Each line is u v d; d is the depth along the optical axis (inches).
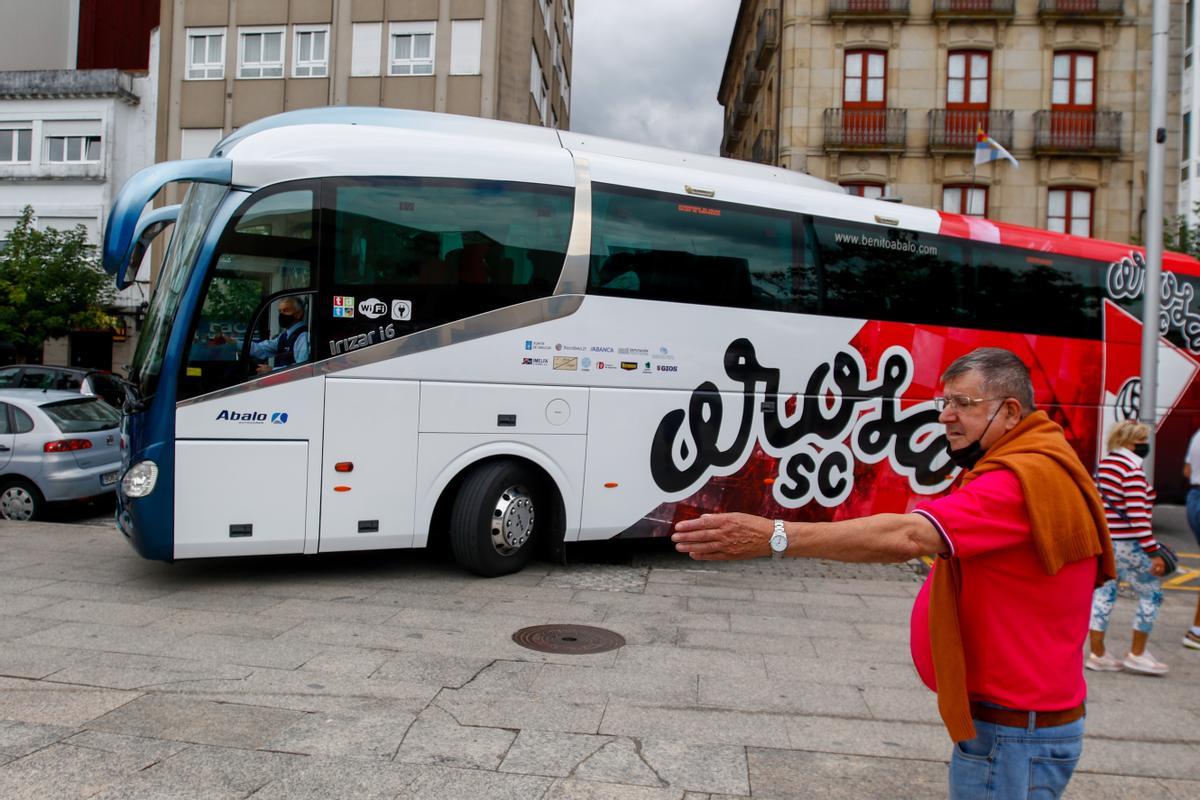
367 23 1136.8
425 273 296.2
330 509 283.0
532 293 309.7
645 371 326.0
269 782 146.3
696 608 279.0
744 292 346.0
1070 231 1106.1
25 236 1069.1
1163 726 187.8
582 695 195.0
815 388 359.3
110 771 148.5
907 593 308.8
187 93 1179.9
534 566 334.6
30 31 1465.3
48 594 274.5
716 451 339.0
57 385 697.0
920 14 1112.2
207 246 272.7
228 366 273.6
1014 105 1107.9
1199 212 974.4
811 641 244.8
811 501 358.3
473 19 1117.7
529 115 1167.0
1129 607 301.6
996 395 95.7
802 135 1127.0
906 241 386.6
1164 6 466.9
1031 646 89.7
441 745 164.1
